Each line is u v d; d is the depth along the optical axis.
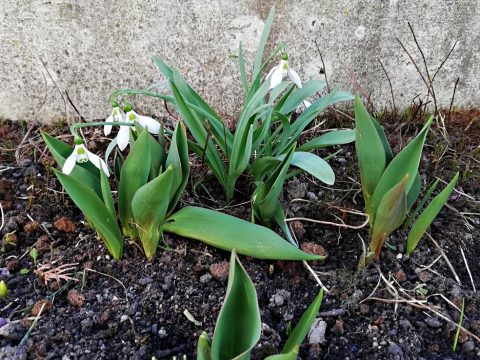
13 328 0.29
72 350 0.28
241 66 0.36
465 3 0.42
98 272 0.32
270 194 0.30
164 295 0.30
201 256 0.32
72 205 0.37
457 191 0.38
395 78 0.45
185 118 0.33
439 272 0.33
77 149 0.27
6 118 0.46
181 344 0.28
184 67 0.44
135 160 0.28
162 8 0.41
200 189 0.37
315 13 0.42
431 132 0.43
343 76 0.45
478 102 0.46
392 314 0.30
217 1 0.41
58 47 0.43
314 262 0.32
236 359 0.19
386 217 0.29
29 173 0.40
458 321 0.30
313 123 0.45
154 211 0.29
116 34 0.42
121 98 0.45
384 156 0.30
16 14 0.41
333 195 0.38
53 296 0.30
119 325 0.29
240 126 0.31
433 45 0.44
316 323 0.29
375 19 0.42
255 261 0.32
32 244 0.34
